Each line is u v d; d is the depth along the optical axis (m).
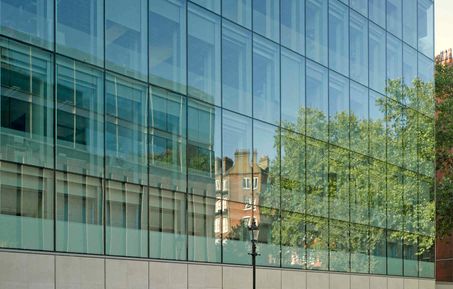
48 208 20.67
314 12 32.19
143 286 23.17
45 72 20.92
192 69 25.75
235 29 27.77
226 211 26.61
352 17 34.66
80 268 21.27
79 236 21.44
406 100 38.31
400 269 36.50
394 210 36.47
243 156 27.59
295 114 30.48
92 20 22.38
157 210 23.95
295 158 30.20
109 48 22.83
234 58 27.61
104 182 22.31
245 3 28.36
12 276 19.45
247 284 27.19
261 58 28.94
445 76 53.62
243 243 27.19
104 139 22.44
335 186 32.47
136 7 23.83
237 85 27.66
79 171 21.61
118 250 22.53
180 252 24.66
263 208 28.30
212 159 26.25
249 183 27.75
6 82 19.88
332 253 31.84
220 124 26.72
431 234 39.41
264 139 28.72
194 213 25.31
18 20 20.31
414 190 38.25
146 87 23.94
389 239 35.88
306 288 30.08
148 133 23.88
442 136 53.06
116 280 22.30
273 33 29.67
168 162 24.50
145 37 24.05
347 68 34.00
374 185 35.16
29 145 20.34
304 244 30.27
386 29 37.22
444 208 52.44
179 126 25.03
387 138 36.50
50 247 20.62
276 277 28.58
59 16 21.42
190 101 25.55
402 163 37.47
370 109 35.38
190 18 25.81
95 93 22.30
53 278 20.50
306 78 31.31
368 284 33.94
